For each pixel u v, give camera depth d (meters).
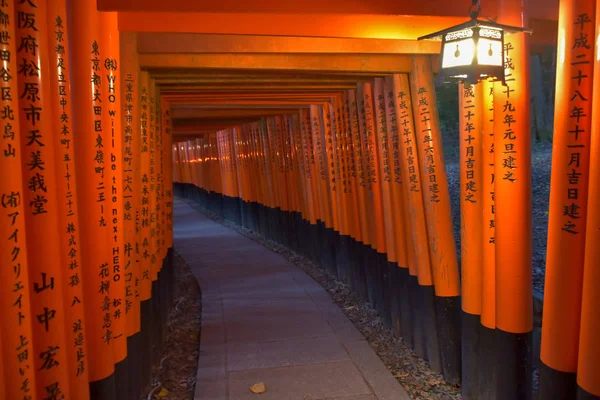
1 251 2.05
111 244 3.16
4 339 2.07
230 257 10.95
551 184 2.72
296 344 5.76
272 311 7.01
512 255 3.50
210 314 6.97
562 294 2.66
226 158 15.77
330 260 8.84
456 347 4.72
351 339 5.87
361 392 4.57
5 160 2.05
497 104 3.46
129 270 3.92
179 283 8.92
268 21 3.72
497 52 2.87
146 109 5.05
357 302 7.28
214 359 5.40
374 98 5.93
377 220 6.29
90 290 3.00
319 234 9.48
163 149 7.54
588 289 2.37
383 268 6.27
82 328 2.69
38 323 2.34
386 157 5.78
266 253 11.20
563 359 2.68
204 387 4.74
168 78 5.70
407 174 5.05
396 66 4.97
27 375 2.15
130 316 3.94
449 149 12.84
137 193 4.25
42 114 2.33
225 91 6.95
